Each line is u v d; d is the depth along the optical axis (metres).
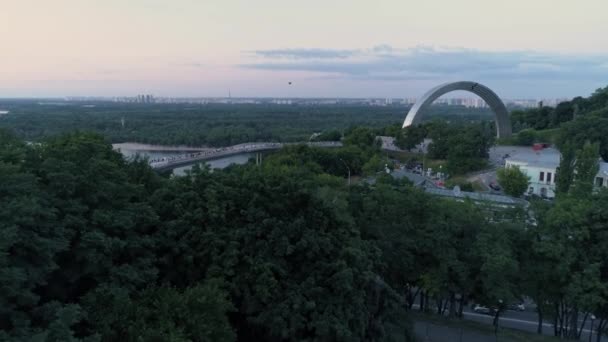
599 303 32.47
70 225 21.58
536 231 35.81
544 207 37.12
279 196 28.33
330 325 24.38
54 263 19.59
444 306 45.47
